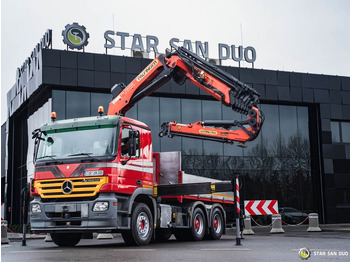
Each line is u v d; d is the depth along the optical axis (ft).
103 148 38.73
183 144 94.73
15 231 92.53
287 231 75.97
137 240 40.60
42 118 92.68
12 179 110.73
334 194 103.76
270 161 101.14
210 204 53.98
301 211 102.01
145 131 42.98
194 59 49.49
